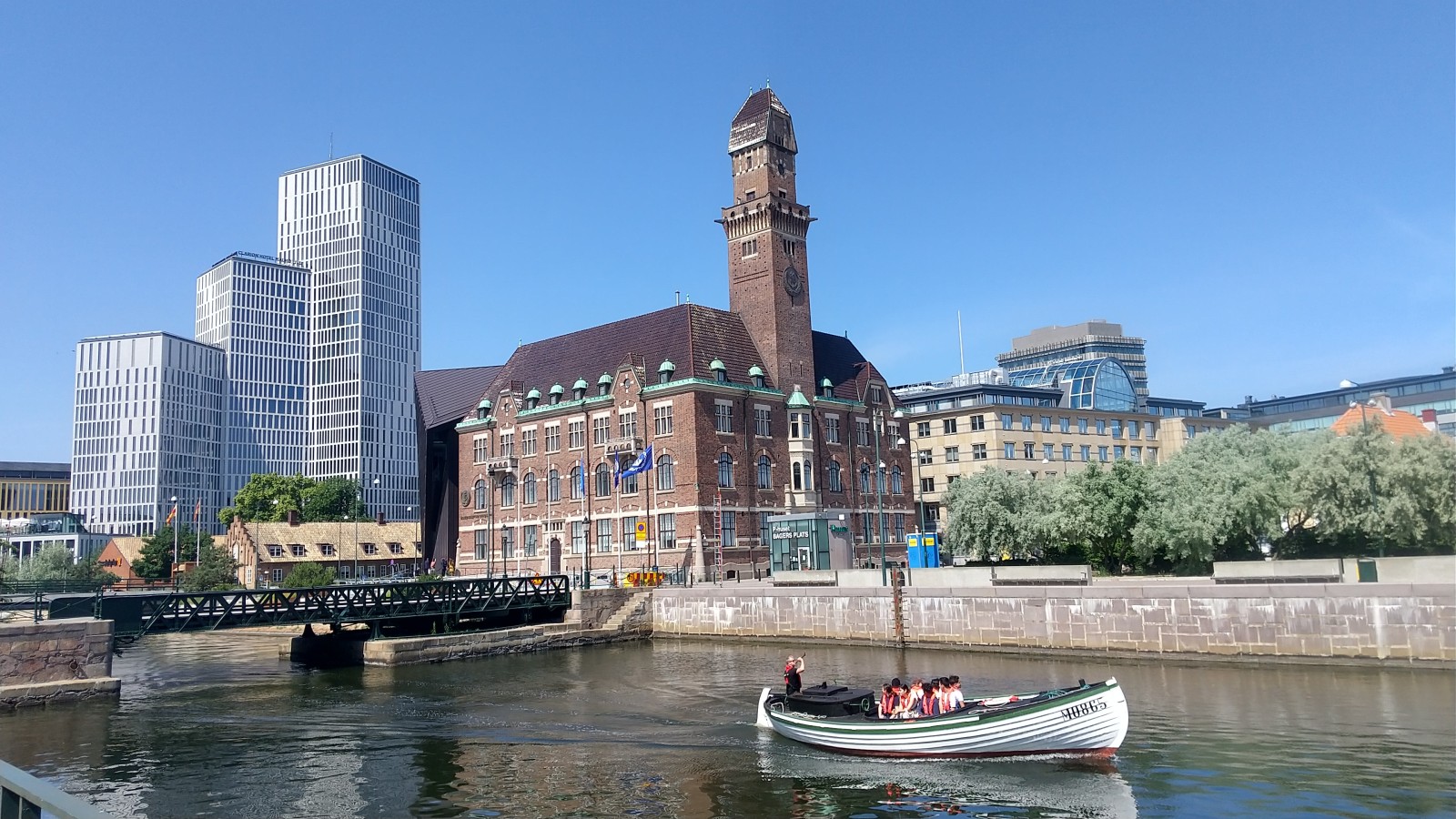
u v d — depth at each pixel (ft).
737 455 308.60
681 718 132.67
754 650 213.87
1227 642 165.17
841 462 342.64
